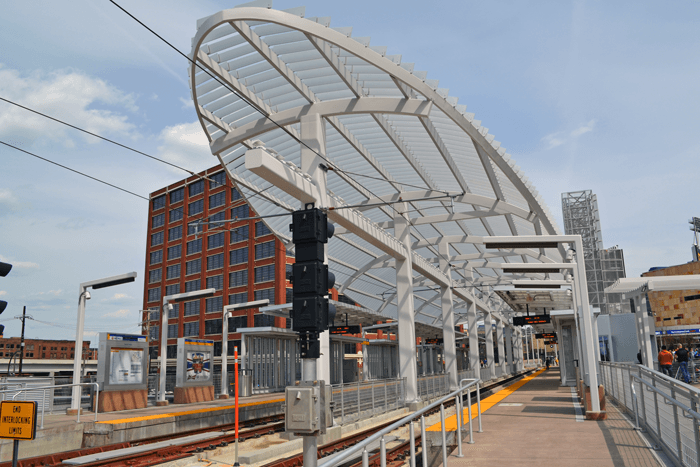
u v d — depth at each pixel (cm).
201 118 1539
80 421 1496
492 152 1656
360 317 3192
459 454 828
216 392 2894
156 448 1308
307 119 1496
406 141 1870
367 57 1308
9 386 1598
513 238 1304
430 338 4981
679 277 1539
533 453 837
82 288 1855
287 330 2967
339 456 422
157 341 6719
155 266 6988
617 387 1538
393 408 1877
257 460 1177
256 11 1173
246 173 1919
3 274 795
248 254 5631
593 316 1991
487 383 3512
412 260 2214
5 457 1227
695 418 606
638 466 727
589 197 5988
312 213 593
